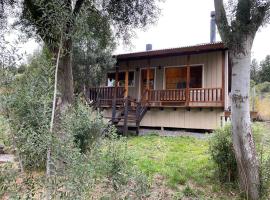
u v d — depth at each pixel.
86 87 13.70
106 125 4.86
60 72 5.86
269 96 20.27
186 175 5.91
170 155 7.91
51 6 2.56
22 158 2.29
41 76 2.34
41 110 2.25
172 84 14.41
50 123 2.29
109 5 8.14
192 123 12.90
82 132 3.82
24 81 2.30
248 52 5.14
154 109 13.96
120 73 16.19
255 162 5.03
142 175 2.71
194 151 8.67
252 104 18.81
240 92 5.12
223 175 5.59
